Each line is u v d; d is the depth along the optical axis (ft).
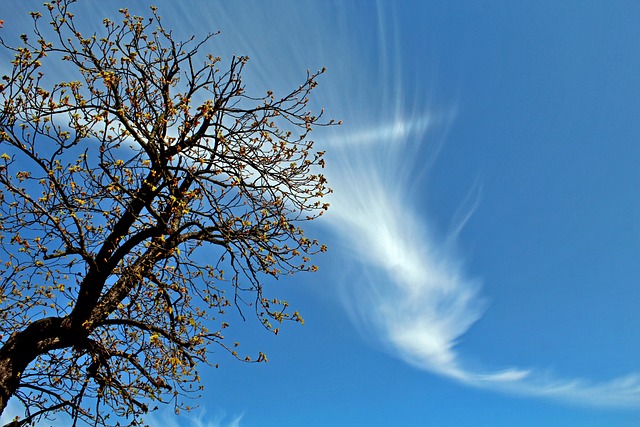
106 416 28.68
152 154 27.48
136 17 28.22
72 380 29.66
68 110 23.80
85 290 26.21
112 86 25.64
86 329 26.89
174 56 29.68
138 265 27.86
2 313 28.68
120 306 28.07
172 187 27.63
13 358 24.90
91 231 27.73
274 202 28.76
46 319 26.48
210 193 28.27
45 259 26.35
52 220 24.23
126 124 26.00
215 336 27.94
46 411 27.91
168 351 28.71
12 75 22.39
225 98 30.66
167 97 28.94
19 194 23.70
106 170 24.94
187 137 28.73
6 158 23.06
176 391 29.25
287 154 30.17
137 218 25.90
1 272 28.32
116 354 28.14
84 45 26.63
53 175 24.57
